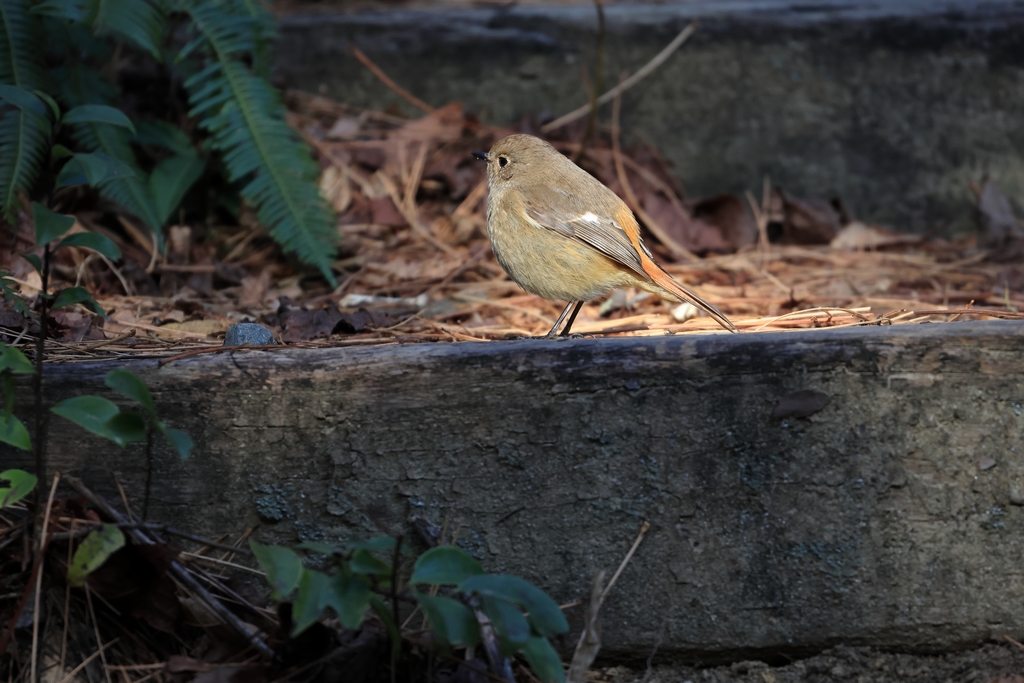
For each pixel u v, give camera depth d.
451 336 7.61
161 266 9.45
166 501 5.67
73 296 5.13
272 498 5.68
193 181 9.96
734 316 8.58
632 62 11.98
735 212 11.20
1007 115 11.90
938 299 8.91
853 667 5.69
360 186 11.34
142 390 4.61
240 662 5.22
